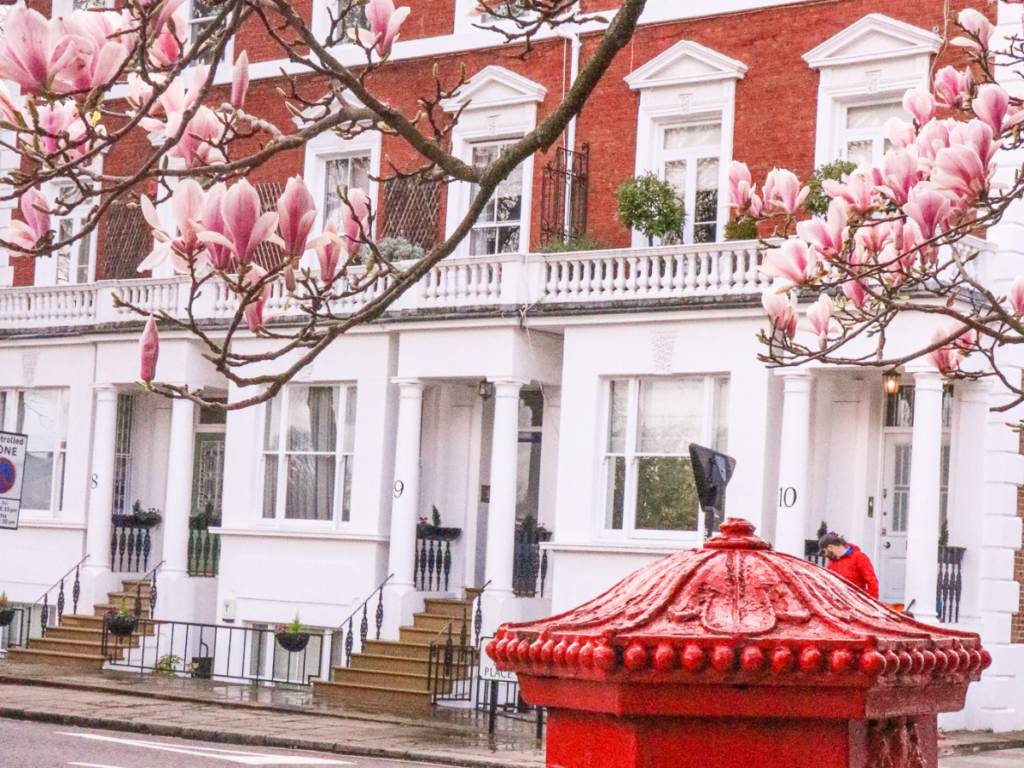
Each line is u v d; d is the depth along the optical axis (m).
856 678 2.97
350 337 24.66
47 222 4.86
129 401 28.83
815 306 8.12
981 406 20.69
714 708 3.05
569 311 22.41
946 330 8.79
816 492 21.67
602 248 23.33
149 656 25.97
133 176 4.89
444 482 25.23
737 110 22.80
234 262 4.22
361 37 5.25
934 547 19.59
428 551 24.58
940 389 19.77
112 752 14.86
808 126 22.19
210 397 28.27
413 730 18.95
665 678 3.03
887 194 7.51
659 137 23.61
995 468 20.70
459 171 5.43
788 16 22.48
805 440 20.48
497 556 22.78
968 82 8.30
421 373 23.72
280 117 26.75
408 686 22.45
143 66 4.43
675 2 23.44
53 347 28.36
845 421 21.69
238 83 4.97
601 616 3.24
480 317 23.03
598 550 22.02
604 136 23.94
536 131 5.43
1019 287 8.57
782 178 8.69
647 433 22.14
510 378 22.84
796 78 22.33
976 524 20.69
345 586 24.33
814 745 3.06
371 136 25.98
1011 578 20.92
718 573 3.26
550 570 23.72
